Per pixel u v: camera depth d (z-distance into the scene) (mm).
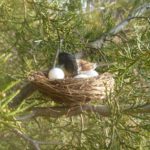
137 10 1643
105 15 1693
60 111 1426
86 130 1419
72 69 1418
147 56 1389
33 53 1582
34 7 1561
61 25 1564
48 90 1379
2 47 1659
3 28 1634
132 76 1470
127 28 1662
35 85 1392
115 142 1368
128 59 1408
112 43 1588
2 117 1210
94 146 1408
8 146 1583
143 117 1427
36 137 1631
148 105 1407
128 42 1574
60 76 1396
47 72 1423
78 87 1377
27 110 1427
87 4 1774
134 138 1406
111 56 1568
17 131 1322
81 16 1618
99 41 1585
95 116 1390
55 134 1643
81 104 1398
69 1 1627
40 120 1659
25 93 1450
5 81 1446
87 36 1612
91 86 1381
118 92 1400
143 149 1431
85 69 1429
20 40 1596
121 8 1808
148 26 1546
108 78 1406
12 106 1445
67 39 1565
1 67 1450
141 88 1472
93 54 1571
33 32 1575
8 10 1597
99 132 1415
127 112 1409
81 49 1570
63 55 1434
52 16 1577
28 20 1585
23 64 1572
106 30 1616
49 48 1564
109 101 1376
